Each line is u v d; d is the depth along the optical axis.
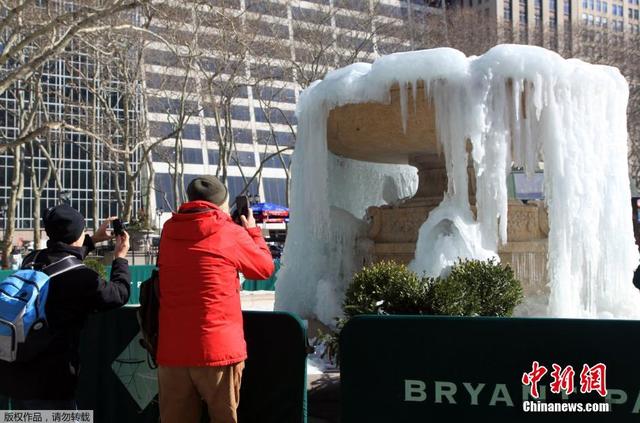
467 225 7.05
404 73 6.83
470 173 8.01
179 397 3.38
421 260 7.28
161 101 35.59
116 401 4.32
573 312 6.98
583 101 6.95
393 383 3.22
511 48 6.77
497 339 3.09
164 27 21.94
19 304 3.24
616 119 7.34
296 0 27.27
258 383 3.85
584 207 6.96
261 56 24.06
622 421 2.94
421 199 8.33
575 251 6.97
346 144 8.30
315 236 8.25
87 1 15.59
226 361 3.30
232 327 3.38
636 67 30.27
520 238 7.86
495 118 6.75
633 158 33.47
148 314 3.58
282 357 3.79
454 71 6.77
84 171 56.97
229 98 24.86
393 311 5.09
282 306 8.54
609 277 7.57
